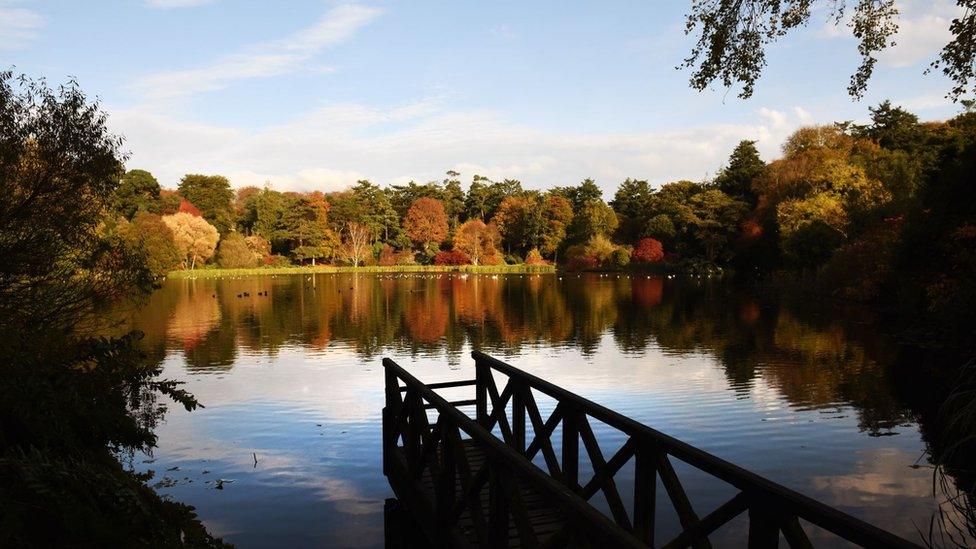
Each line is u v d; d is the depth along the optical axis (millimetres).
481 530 4207
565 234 83062
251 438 9500
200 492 7363
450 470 4797
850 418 10367
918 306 21141
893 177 36031
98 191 8273
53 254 7664
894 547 2295
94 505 3498
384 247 82688
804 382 13172
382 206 84812
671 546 3596
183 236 62781
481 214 93500
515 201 86312
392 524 6480
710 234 63750
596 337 20156
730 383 13172
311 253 78188
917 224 20719
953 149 27828
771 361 15656
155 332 21531
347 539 6145
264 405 11492
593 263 71375
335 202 84188
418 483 5809
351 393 12516
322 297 35969
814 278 34000
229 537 6199
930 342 17781
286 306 30656
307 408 11305
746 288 41781
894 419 10273
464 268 75812
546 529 4719
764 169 59594
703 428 9938
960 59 7426
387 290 41781
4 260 7195
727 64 7750
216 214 79625
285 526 6441
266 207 80250
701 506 6871
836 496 7164
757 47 7691
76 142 7730
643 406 11344
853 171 39625
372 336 20656
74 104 7855
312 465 8305
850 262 29938
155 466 8266
